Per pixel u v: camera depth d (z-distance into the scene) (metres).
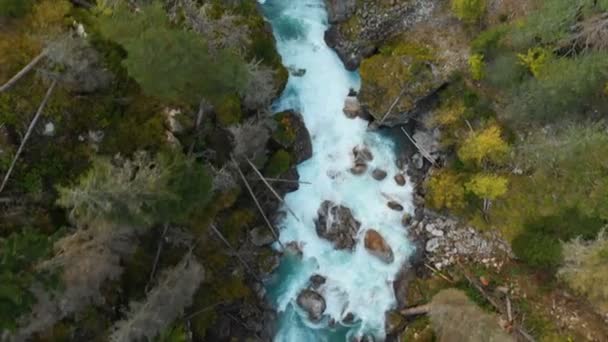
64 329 19.38
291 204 26.53
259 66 23.44
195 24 20.36
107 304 20.50
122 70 21.88
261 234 25.39
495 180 24.75
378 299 26.17
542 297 25.38
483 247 26.36
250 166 24.42
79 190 17.22
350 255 26.58
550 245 24.33
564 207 24.55
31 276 16.58
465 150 25.38
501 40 24.86
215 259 23.83
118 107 21.98
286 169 25.72
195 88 19.53
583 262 22.42
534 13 23.36
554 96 23.41
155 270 21.72
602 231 22.34
